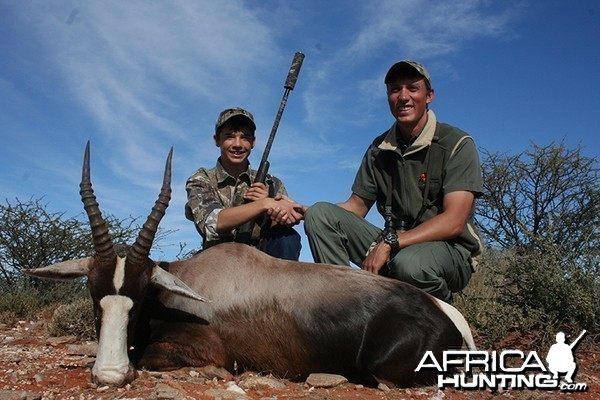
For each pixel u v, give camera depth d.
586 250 2.52
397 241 1.99
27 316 3.10
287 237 2.24
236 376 1.76
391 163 2.21
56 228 3.73
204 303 1.78
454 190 2.03
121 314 1.59
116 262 1.62
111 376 1.51
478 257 2.21
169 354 1.75
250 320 1.76
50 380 1.61
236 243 1.91
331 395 1.55
